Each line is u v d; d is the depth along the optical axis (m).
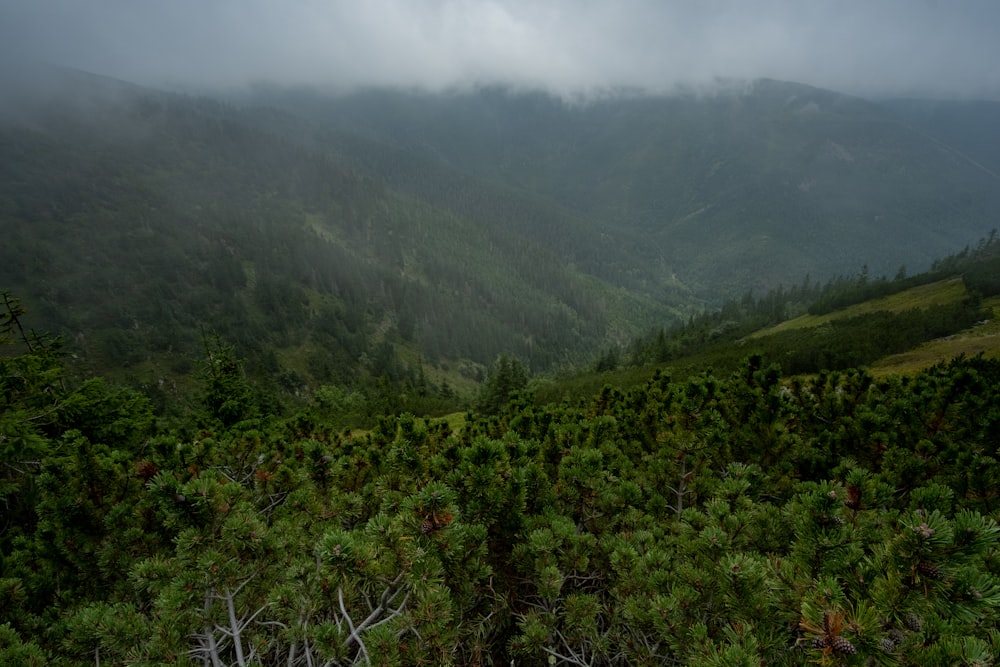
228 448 6.78
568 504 4.96
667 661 3.47
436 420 8.65
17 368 10.19
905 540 2.30
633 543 4.21
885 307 78.69
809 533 2.91
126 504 4.68
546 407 9.95
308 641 3.45
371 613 3.30
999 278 63.09
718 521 3.84
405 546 3.09
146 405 15.72
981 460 5.11
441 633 3.13
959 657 1.92
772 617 2.78
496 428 8.66
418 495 3.33
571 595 3.87
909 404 7.14
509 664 4.41
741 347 66.25
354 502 5.55
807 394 8.38
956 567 2.16
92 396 12.41
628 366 94.94
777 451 6.54
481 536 3.86
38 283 169.75
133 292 177.00
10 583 4.31
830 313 90.00
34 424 9.30
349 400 76.81
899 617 2.19
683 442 5.89
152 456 6.15
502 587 4.49
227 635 3.46
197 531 3.54
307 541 4.47
